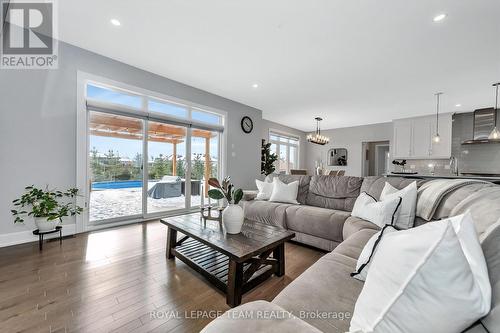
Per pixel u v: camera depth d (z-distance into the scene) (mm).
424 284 555
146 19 2309
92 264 2059
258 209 3164
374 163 7375
